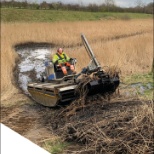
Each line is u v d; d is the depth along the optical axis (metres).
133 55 13.34
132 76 10.41
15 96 8.83
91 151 4.63
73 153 4.71
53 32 23.97
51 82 7.97
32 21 32.31
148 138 4.43
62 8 43.56
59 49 8.09
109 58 12.16
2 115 7.21
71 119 5.96
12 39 21.09
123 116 5.12
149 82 9.55
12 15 33.03
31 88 8.20
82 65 11.49
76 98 6.65
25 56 17.09
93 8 47.50
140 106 5.43
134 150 4.23
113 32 25.59
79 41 20.81
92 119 5.52
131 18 42.38
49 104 7.33
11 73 11.52
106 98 6.73
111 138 4.67
